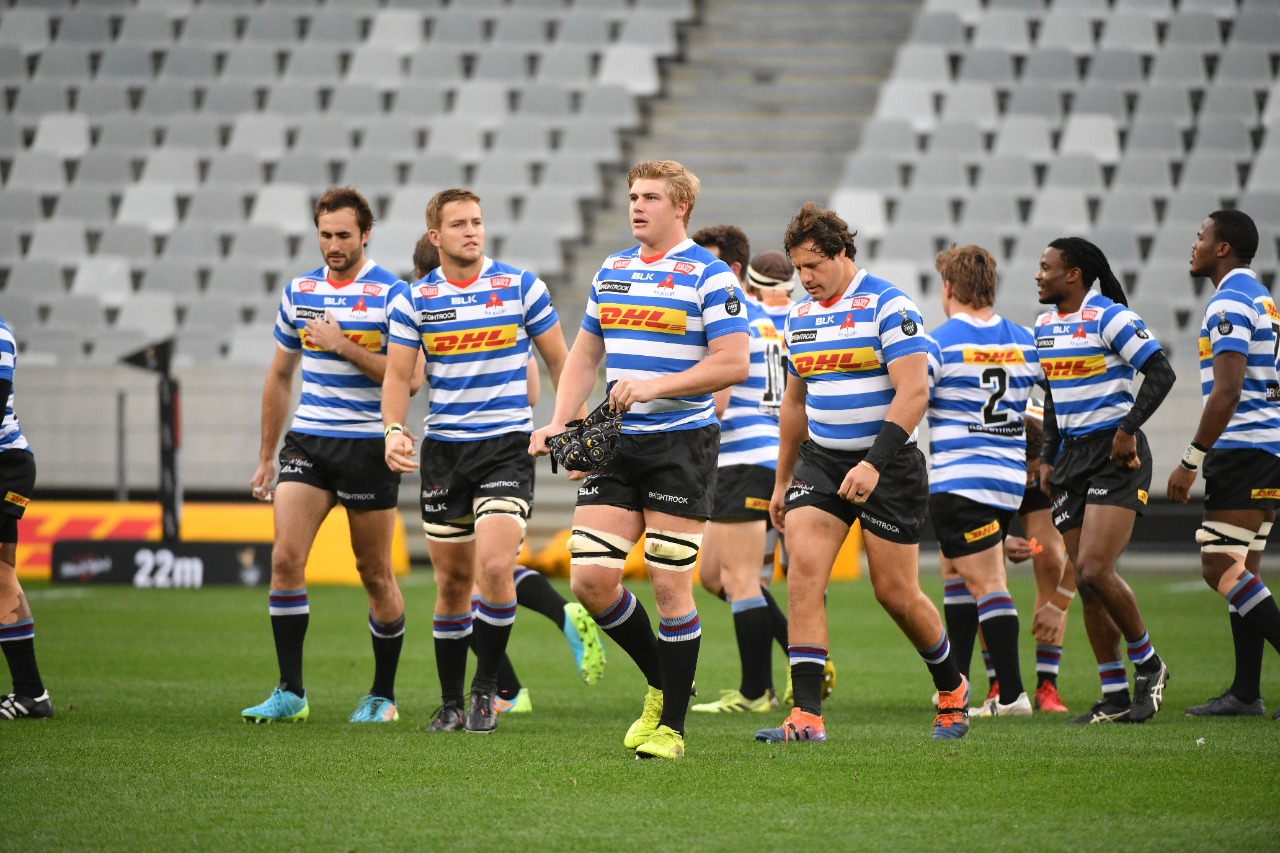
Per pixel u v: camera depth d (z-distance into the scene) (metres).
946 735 20.14
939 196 63.16
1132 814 15.13
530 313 21.27
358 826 14.66
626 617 18.95
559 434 18.17
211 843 14.03
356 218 22.25
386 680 22.73
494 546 20.83
